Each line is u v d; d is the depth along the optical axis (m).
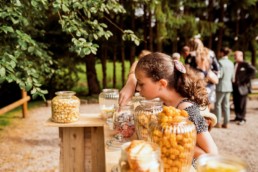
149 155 1.14
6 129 6.57
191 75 1.65
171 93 1.62
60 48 9.66
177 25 9.62
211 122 1.79
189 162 1.35
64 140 2.84
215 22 10.18
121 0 9.59
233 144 5.47
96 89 10.47
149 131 1.41
